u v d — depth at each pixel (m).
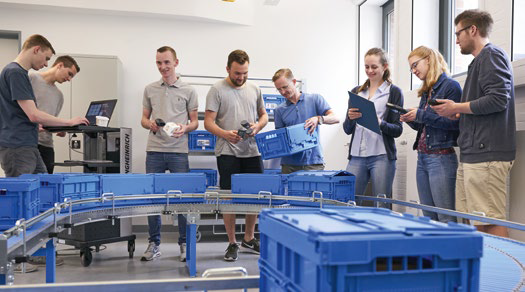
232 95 2.96
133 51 4.67
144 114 3.29
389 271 0.65
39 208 1.76
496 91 1.83
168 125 2.76
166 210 2.19
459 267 0.68
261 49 4.95
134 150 4.67
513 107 1.93
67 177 1.97
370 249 0.62
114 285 0.92
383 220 0.79
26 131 2.37
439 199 2.27
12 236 1.34
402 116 2.28
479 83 1.93
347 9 5.12
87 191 2.11
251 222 3.47
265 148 2.67
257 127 2.84
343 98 5.10
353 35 5.14
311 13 5.05
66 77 3.17
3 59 4.54
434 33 3.88
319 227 0.69
